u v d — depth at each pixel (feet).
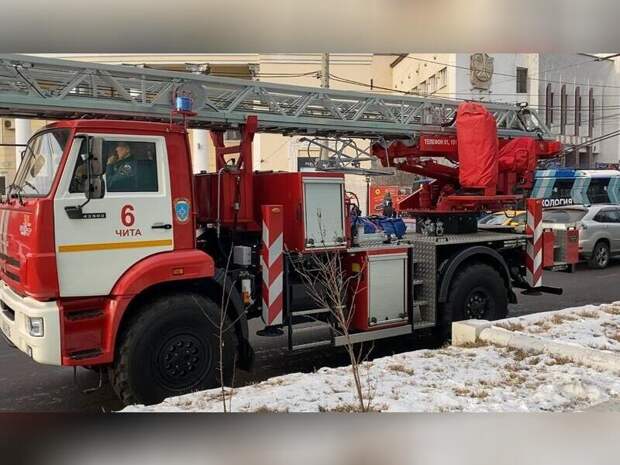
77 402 18.47
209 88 21.13
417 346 25.08
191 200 17.93
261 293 20.52
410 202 29.50
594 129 125.39
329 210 21.35
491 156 26.37
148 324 16.56
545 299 35.63
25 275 15.47
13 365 22.68
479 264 25.31
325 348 24.97
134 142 16.99
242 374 21.43
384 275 22.52
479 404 15.19
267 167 68.80
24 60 17.57
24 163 17.94
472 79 92.53
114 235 16.39
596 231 49.03
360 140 30.22
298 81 71.87
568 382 16.67
